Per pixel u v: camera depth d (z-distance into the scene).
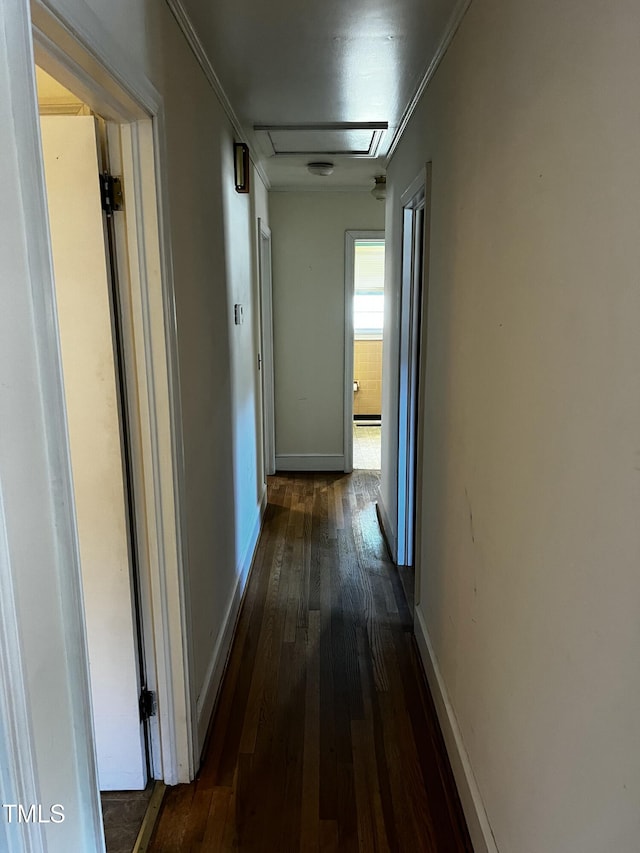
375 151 3.44
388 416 3.64
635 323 0.76
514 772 1.26
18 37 0.79
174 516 1.64
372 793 1.78
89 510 1.60
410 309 3.01
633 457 0.77
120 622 1.66
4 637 0.76
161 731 1.78
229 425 2.64
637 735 0.77
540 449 1.10
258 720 2.09
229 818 1.69
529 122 1.14
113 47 1.14
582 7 0.90
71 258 1.46
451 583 1.90
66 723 0.94
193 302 1.88
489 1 1.41
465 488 1.70
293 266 4.80
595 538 0.88
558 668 1.02
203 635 2.01
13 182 0.78
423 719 2.10
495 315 1.39
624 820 0.80
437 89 2.06
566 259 0.97
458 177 1.76
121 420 1.56
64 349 1.50
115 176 1.45
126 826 1.66
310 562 3.41
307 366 4.99
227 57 2.04
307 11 1.70
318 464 5.18
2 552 0.75
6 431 0.76
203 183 2.05
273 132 3.01
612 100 0.81
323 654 2.50
